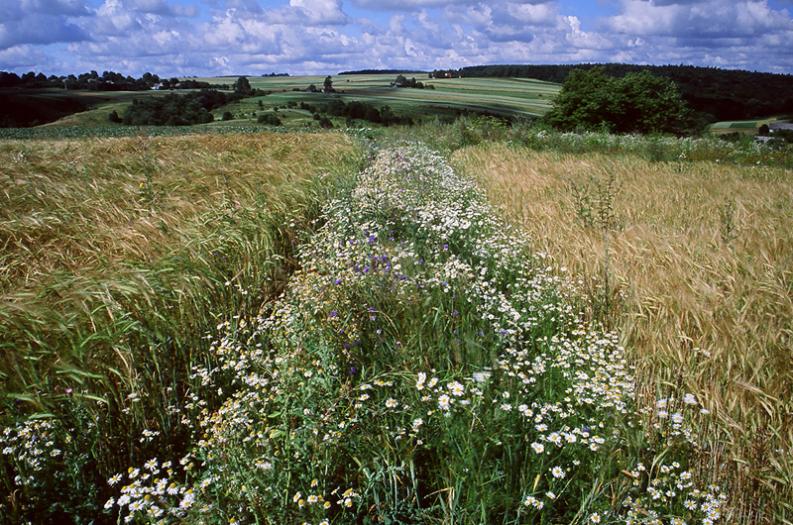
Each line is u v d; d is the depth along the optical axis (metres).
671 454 2.81
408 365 3.34
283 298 4.90
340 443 2.63
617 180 10.51
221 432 2.65
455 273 4.57
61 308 3.67
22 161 8.99
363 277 4.36
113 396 3.11
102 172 8.48
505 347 3.73
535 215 7.62
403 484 2.53
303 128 29.41
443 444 2.67
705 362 3.54
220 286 4.61
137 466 2.92
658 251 5.50
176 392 3.31
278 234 6.45
